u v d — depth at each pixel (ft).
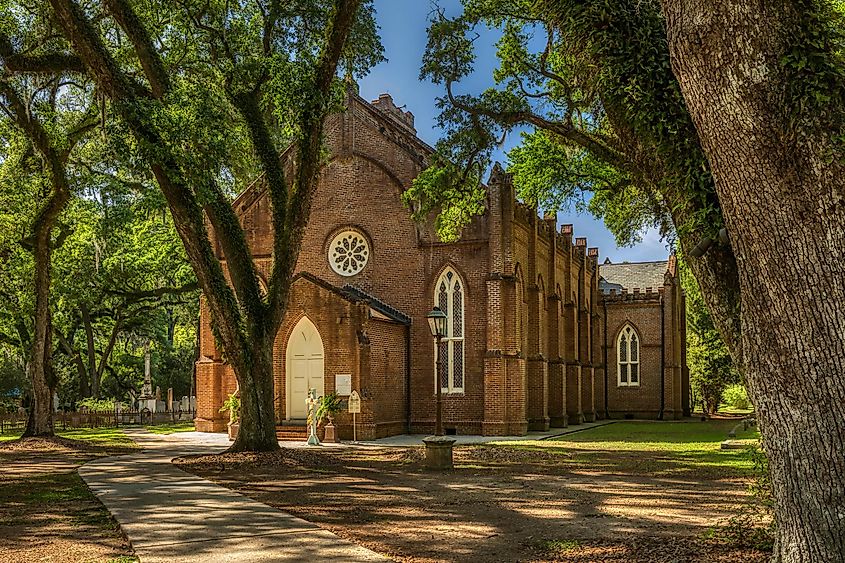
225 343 68.74
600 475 57.26
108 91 63.93
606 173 90.84
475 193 86.53
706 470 59.88
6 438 107.14
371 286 110.32
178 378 216.54
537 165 95.50
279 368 99.30
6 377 184.85
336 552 29.86
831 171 20.03
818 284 19.93
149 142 60.23
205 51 76.95
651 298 165.48
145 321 172.24
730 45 20.77
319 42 74.02
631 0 28.25
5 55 77.20
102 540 33.55
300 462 65.00
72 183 102.47
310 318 97.14
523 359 104.83
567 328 134.21
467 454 73.92
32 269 102.78
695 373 175.83
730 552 28.55
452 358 105.81
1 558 30.01
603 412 162.61
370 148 112.37
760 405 21.45
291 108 68.64
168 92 65.51
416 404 106.42
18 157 97.30
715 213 25.18
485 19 77.25
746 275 21.45
